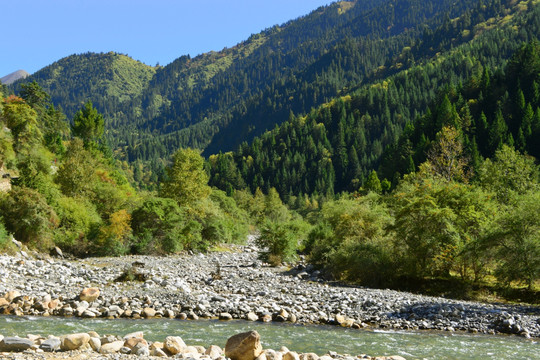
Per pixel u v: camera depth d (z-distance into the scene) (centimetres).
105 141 11088
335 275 3494
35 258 3566
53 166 6656
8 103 6219
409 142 13238
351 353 1398
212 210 6425
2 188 4353
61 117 9100
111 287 2395
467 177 6400
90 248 4466
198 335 1570
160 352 1056
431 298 2505
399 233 3209
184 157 6588
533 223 2686
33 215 3853
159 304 2077
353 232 4047
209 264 4259
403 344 1541
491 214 3350
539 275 2555
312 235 5381
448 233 3064
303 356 1139
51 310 1892
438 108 13575
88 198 5484
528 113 11525
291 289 2669
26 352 998
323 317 1947
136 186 15212
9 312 1838
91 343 1102
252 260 4922
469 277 3116
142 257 4403
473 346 1530
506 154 6162
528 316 1991
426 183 3844
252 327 1756
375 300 2312
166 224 5166
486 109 13438
